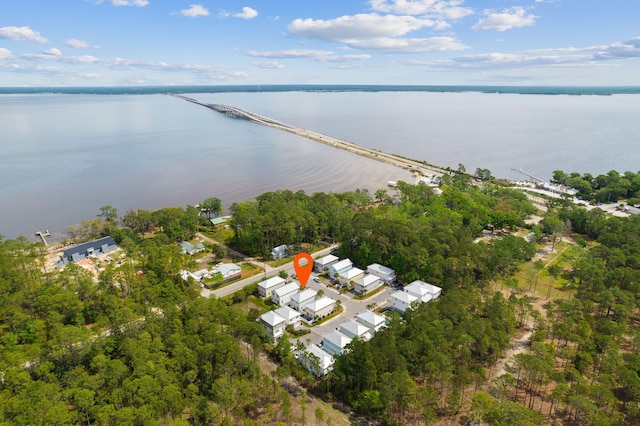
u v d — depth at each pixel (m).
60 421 64.19
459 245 137.38
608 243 146.38
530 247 145.25
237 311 102.00
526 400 81.62
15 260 119.38
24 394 69.31
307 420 76.94
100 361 77.94
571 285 129.38
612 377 80.75
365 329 101.81
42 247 147.38
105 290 111.75
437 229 149.38
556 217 179.25
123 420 65.19
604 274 120.38
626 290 114.31
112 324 94.94
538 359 82.56
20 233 186.50
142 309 99.50
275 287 127.81
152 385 72.88
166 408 71.12
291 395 84.50
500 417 70.00
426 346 86.06
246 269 144.38
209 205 196.12
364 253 142.75
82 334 84.94
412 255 131.50
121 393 71.44
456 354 88.81
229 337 88.81
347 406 82.25
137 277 120.75
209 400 78.25
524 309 107.88
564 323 100.56
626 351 95.81
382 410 80.06
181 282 121.38
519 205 199.75
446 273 125.00
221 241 172.12
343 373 83.38
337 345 95.12
